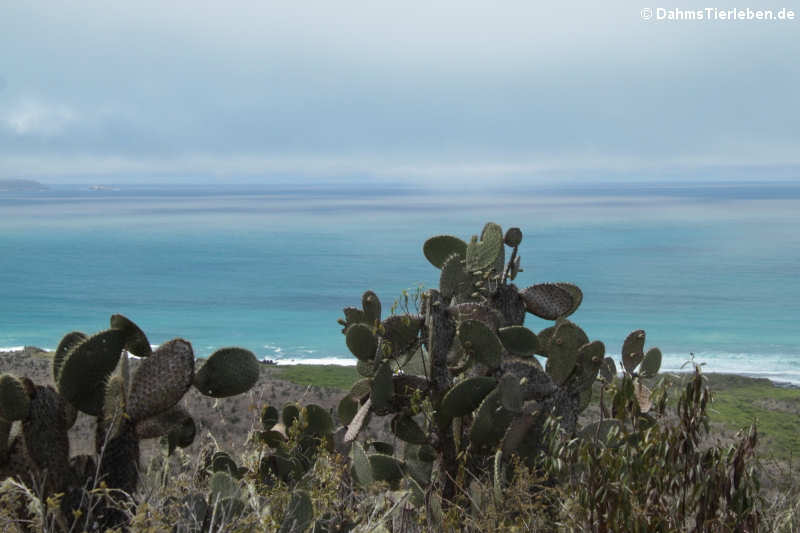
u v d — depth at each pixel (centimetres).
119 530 304
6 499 301
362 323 559
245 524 313
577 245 15788
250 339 6812
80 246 16788
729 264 12438
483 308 538
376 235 19300
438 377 526
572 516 342
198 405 1038
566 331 500
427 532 400
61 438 365
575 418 509
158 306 8869
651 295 9312
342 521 364
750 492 331
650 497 319
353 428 518
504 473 462
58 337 6875
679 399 347
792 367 5366
